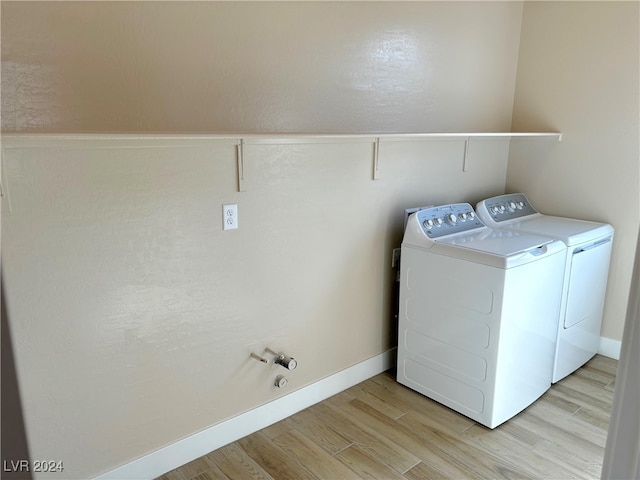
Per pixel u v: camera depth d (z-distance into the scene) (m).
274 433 2.29
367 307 2.72
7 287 1.50
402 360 2.71
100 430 1.80
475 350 2.32
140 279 1.80
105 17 1.66
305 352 2.45
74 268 1.64
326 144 2.31
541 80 3.21
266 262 2.19
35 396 1.62
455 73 2.94
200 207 1.92
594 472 2.02
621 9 2.77
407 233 2.56
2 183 1.45
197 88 1.91
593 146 3.00
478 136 2.67
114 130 1.73
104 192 1.66
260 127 2.13
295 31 2.17
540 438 2.25
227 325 2.10
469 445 2.20
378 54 2.52
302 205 2.27
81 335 1.69
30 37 1.52
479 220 2.82
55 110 1.60
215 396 2.12
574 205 3.14
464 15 2.91
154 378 1.91
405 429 2.32
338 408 2.51
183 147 1.83
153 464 1.96
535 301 2.36
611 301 3.03
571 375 2.85
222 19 1.94
